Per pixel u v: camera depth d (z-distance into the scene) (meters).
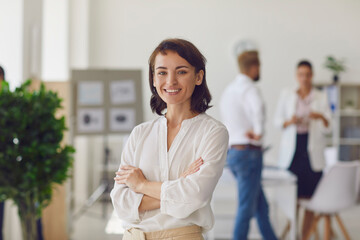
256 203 3.96
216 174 1.67
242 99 3.88
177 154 1.73
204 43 7.95
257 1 7.94
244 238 3.79
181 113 1.77
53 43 6.77
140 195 1.70
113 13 7.89
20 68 4.67
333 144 7.75
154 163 1.74
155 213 1.70
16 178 2.89
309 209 4.33
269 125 7.93
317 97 5.02
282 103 5.10
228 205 5.99
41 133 2.96
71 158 3.08
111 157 7.82
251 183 3.81
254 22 7.95
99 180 7.86
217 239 4.85
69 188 5.22
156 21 7.92
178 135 1.74
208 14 7.95
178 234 1.68
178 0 7.93
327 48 7.96
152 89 1.85
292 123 4.83
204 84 1.78
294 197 4.13
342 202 4.19
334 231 5.29
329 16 7.97
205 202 1.64
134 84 5.80
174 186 1.64
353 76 7.98
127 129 5.74
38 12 5.41
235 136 3.88
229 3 7.94
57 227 5.02
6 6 4.66
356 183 4.20
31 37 5.07
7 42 4.66
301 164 4.93
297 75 5.04
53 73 6.77
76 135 5.66
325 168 5.47
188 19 7.95
